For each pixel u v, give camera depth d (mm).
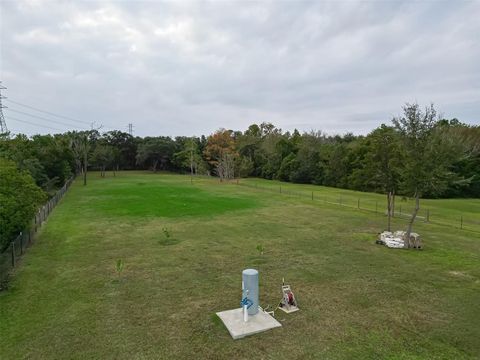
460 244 18500
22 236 16734
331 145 68375
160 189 47844
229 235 20391
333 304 10922
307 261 15383
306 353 8180
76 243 18453
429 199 46438
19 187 17578
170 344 8586
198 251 16984
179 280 13039
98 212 28406
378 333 9125
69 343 8609
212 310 10500
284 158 76188
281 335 9016
